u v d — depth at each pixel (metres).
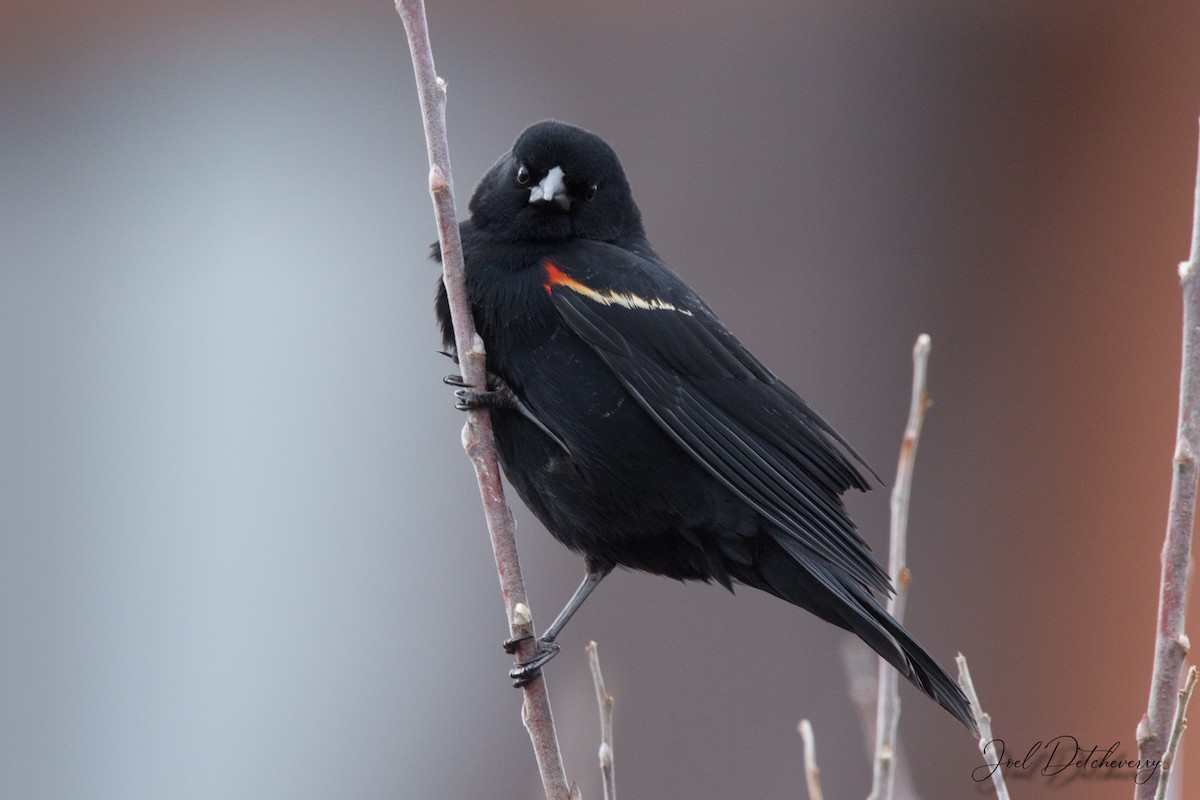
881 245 14.72
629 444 7.50
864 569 7.35
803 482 7.59
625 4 15.41
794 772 12.63
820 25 15.05
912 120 14.90
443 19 15.86
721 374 7.72
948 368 14.41
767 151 14.88
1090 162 14.77
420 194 15.77
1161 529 13.77
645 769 12.75
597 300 7.55
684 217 14.75
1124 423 14.12
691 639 13.01
